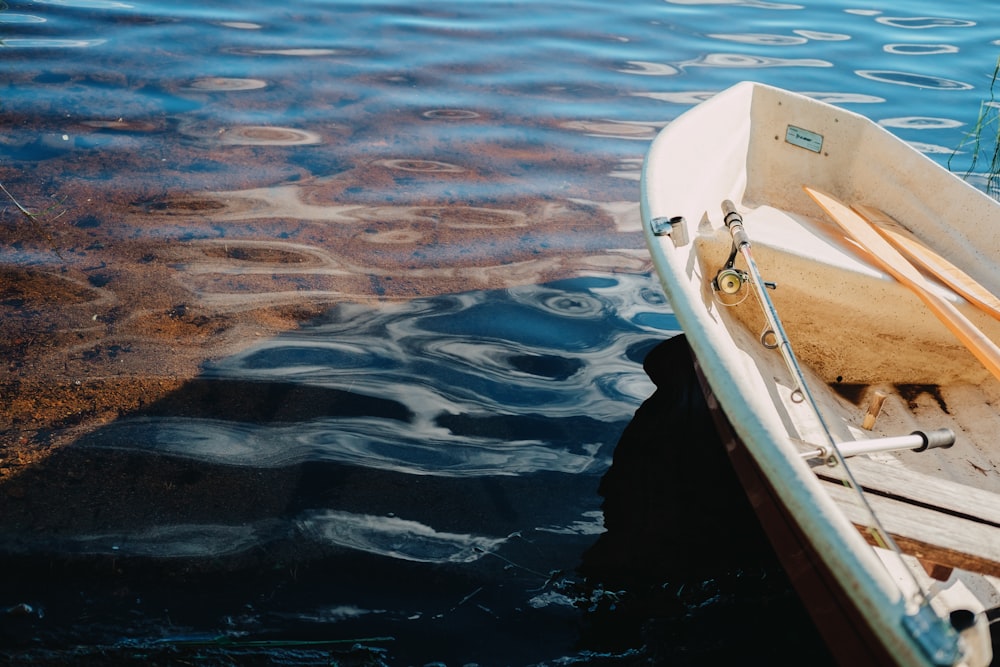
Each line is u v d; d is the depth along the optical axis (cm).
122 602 188
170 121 429
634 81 538
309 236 347
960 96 547
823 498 154
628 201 400
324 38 565
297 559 203
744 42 627
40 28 527
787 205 360
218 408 249
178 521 210
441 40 583
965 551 179
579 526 220
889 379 299
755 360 265
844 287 283
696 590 204
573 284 332
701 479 240
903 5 755
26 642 176
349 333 290
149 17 570
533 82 525
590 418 260
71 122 414
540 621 193
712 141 324
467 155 430
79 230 331
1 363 255
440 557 207
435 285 323
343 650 182
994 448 260
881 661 150
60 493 213
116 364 261
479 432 250
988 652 179
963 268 313
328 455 236
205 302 298
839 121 347
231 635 183
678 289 213
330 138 433
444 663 181
